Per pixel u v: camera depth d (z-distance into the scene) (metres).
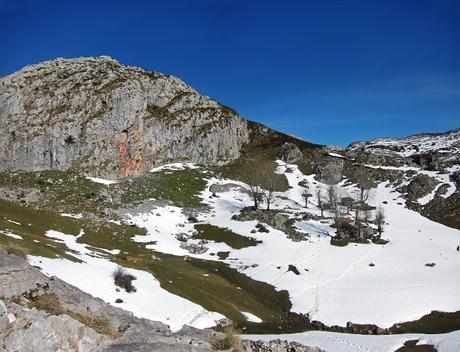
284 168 178.50
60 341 18.42
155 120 172.25
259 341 28.25
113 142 149.12
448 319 72.94
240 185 159.38
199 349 20.50
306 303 78.62
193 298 65.06
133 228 107.50
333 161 180.12
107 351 19.14
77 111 149.75
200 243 107.88
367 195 140.00
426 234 115.00
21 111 145.38
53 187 122.94
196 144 179.75
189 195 143.00
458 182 146.50
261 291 83.75
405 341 60.84
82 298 25.36
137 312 51.34
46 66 171.12
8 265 23.73
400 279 87.31
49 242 69.06
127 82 163.50
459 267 92.62
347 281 87.25
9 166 135.12
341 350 54.66
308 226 117.94
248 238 109.94
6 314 17.80
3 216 77.38
